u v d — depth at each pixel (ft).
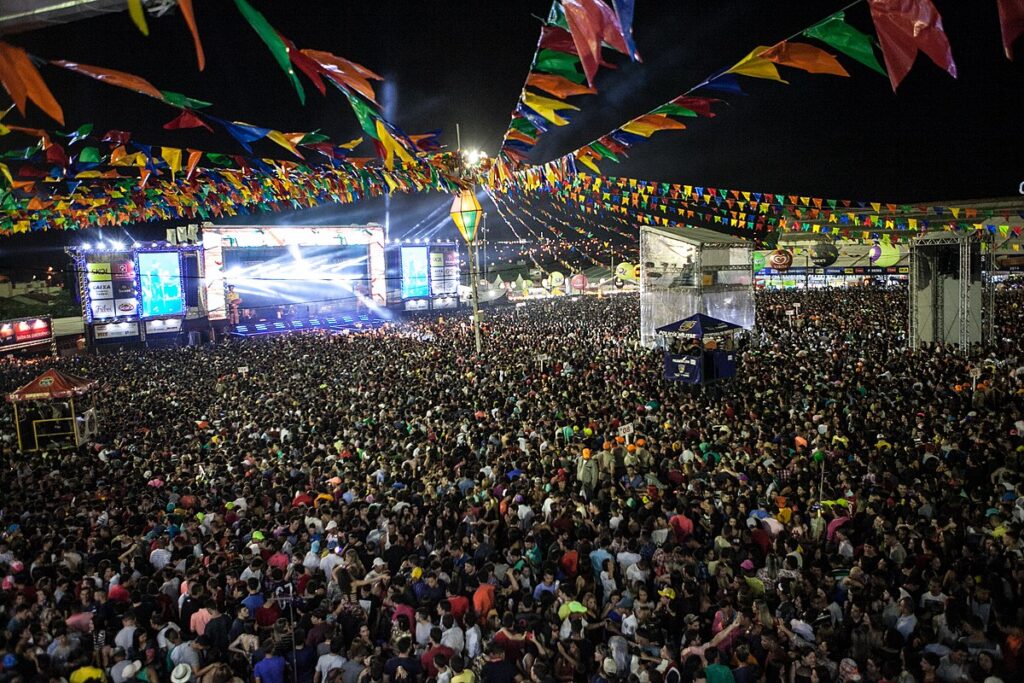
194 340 140.67
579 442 42.78
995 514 28.84
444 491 34.81
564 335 103.30
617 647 21.75
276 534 31.09
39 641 22.61
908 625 21.90
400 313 177.78
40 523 34.47
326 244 162.40
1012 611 22.33
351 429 50.60
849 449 38.78
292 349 104.22
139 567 28.60
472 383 67.41
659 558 26.14
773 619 22.94
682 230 90.63
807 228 71.92
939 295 80.02
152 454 47.01
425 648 22.41
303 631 22.09
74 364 96.78
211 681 19.94
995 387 51.16
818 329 98.53
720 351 61.72
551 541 29.32
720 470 35.32
